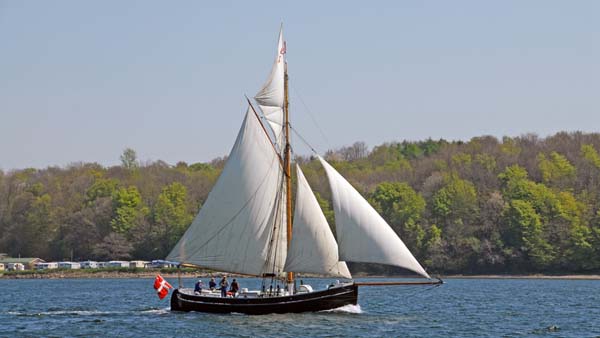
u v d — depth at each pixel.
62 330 115.88
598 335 111.88
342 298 123.81
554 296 189.75
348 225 114.69
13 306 162.75
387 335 107.50
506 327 119.94
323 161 116.50
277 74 125.75
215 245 126.38
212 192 126.38
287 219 124.75
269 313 122.44
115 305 164.38
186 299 128.75
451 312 143.25
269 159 125.50
